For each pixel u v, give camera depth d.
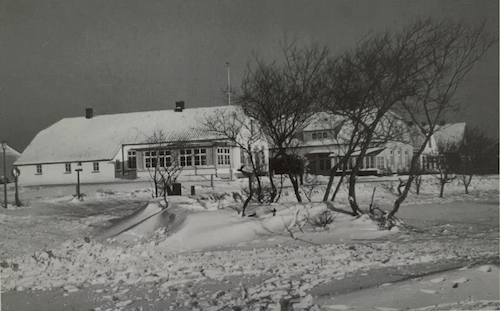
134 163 51.75
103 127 55.78
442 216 19.67
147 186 40.62
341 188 32.78
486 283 8.23
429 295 7.72
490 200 26.12
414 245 13.07
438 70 16.55
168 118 52.47
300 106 18.77
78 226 20.00
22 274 10.84
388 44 17.33
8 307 8.15
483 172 38.56
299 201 20.09
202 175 46.22
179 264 11.62
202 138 46.97
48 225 20.48
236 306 7.59
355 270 9.98
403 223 17.19
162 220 17.05
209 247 14.72
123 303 8.14
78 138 55.31
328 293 8.20
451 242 13.30
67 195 34.78
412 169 17.22
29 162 54.38
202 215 16.59
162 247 14.61
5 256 13.62
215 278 9.83
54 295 8.90
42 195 36.84
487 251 11.45
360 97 17.86
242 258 12.22
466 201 25.77
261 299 7.98
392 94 17.62
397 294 7.84
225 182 39.84
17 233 18.30
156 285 9.41
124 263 12.02
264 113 19.05
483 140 34.50
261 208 18.09
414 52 16.88
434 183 35.22
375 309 7.16
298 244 14.42
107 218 22.05
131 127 53.78
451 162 34.34
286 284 8.97
